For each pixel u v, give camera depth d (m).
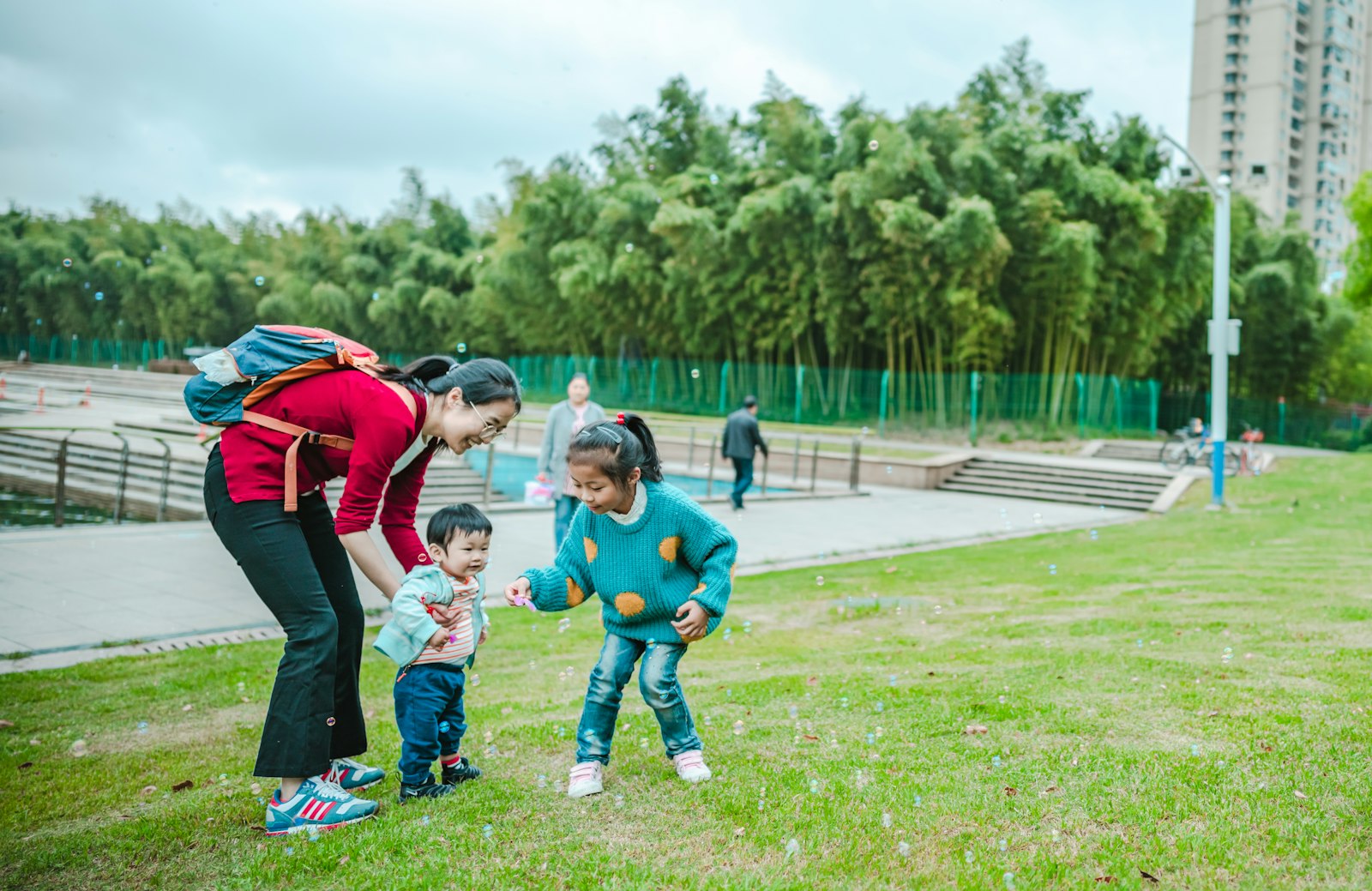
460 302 40.03
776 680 4.59
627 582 3.08
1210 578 7.71
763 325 28.67
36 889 2.46
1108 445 24.48
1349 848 2.45
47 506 14.50
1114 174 25.72
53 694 4.50
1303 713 3.62
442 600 2.87
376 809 2.94
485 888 2.39
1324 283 45.94
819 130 29.41
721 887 2.34
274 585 2.74
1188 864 2.40
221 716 4.20
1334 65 82.81
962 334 25.70
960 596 7.38
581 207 32.59
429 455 3.00
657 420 27.59
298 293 43.75
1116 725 3.57
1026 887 2.30
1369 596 6.36
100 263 50.97
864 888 2.33
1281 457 23.05
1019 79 28.72
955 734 3.58
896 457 20.80
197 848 2.71
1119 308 27.03
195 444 17.17
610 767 3.33
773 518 13.36
